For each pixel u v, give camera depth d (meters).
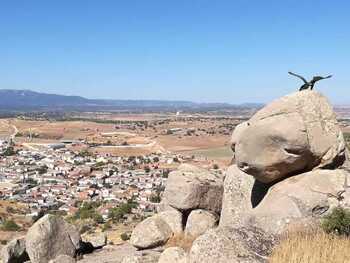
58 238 21.92
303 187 14.44
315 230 12.81
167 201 22.22
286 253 11.07
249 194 17.20
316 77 15.34
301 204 13.93
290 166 14.90
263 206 14.57
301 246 11.27
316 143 14.75
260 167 15.06
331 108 15.35
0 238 43.62
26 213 71.69
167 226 21.16
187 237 20.45
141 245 20.45
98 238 25.05
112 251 23.20
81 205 83.69
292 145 14.46
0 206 75.75
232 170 18.38
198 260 11.58
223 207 18.23
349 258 10.84
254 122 15.17
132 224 45.44
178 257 14.95
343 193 14.20
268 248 11.83
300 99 14.93
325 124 15.04
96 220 55.22
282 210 13.80
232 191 17.92
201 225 20.69
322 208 13.93
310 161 15.04
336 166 15.30
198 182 21.86
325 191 14.23
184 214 22.03
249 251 11.50
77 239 22.77
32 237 21.41
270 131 14.66
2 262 21.34
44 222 21.86
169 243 20.27
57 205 86.19
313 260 10.69
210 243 11.65
